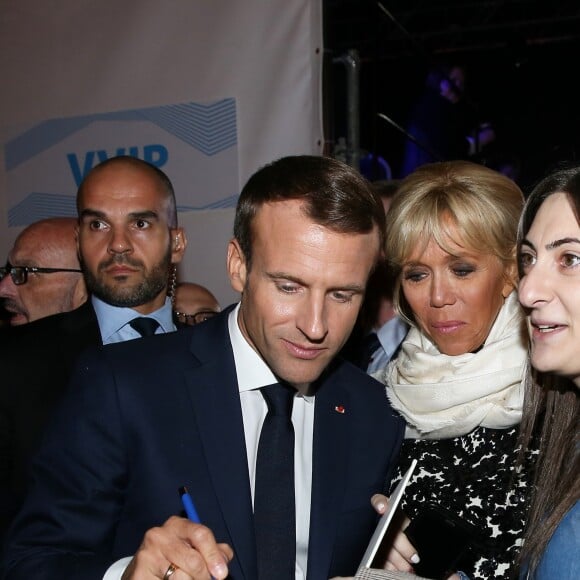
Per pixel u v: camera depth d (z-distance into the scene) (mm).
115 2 3129
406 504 1663
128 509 1379
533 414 1479
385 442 1578
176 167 3051
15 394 1919
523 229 1332
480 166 1733
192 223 3031
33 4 3252
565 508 1255
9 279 2414
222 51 2977
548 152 6832
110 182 2105
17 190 3303
